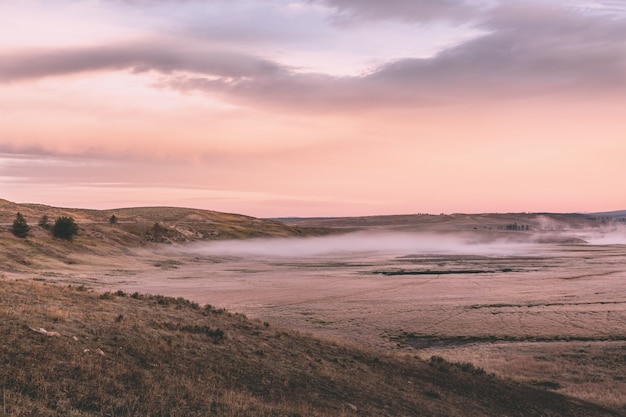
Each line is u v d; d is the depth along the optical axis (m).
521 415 21.34
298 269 120.12
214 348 21.09
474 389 23.98
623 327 46.69
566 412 22.77
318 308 57.06
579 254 185.12
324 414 15.65
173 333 22.09
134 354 17.56
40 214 169.75
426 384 23.34
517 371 32.00
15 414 10.36
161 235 163.38
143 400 13.38
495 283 86.56
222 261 144.12
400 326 47.41
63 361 14.82
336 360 24.11
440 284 85.06
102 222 167.25
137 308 27.36
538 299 65.44
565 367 33.06
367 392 19.94
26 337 16.11
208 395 14.90
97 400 12.60
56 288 29.55
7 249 87.69
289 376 19.59
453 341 42.47
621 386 28.70
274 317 50.56
